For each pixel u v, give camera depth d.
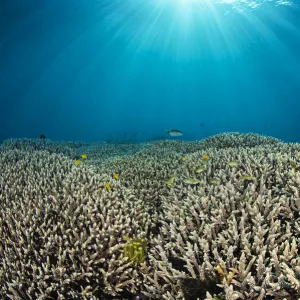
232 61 38.97
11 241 1.44
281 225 1.35
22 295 1.24
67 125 51.94
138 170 2.68
